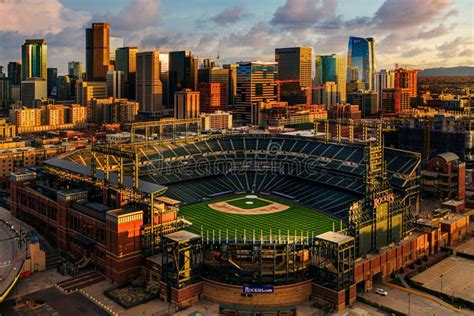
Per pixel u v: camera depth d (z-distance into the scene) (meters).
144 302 148.12
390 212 174.75
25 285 158.50
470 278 169.12
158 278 156.25
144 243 164.25
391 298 153.75
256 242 154.12
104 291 154.00
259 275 149.50
